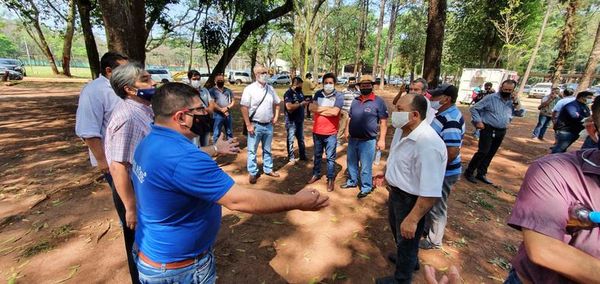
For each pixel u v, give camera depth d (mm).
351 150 4434
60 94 15305
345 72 49156
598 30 10922
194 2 17109
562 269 1028
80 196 4008
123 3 4828
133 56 5066
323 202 1576
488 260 3037
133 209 1957
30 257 2771
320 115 4449
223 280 2617
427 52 7176
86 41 10273
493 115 4797
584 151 1129
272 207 1376
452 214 3971
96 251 2900
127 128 1859
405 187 2287
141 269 1486
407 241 2324
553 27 23281
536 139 9500
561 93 9102
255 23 10789
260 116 4551
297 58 15211
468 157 6941
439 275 2785
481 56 21688
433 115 3061
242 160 5867
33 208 3652
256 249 3070
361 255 3029
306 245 3166
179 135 1389
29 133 7309
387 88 33625
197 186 1267
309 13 13508
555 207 1072
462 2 20891
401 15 32281
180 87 1444
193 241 1431
